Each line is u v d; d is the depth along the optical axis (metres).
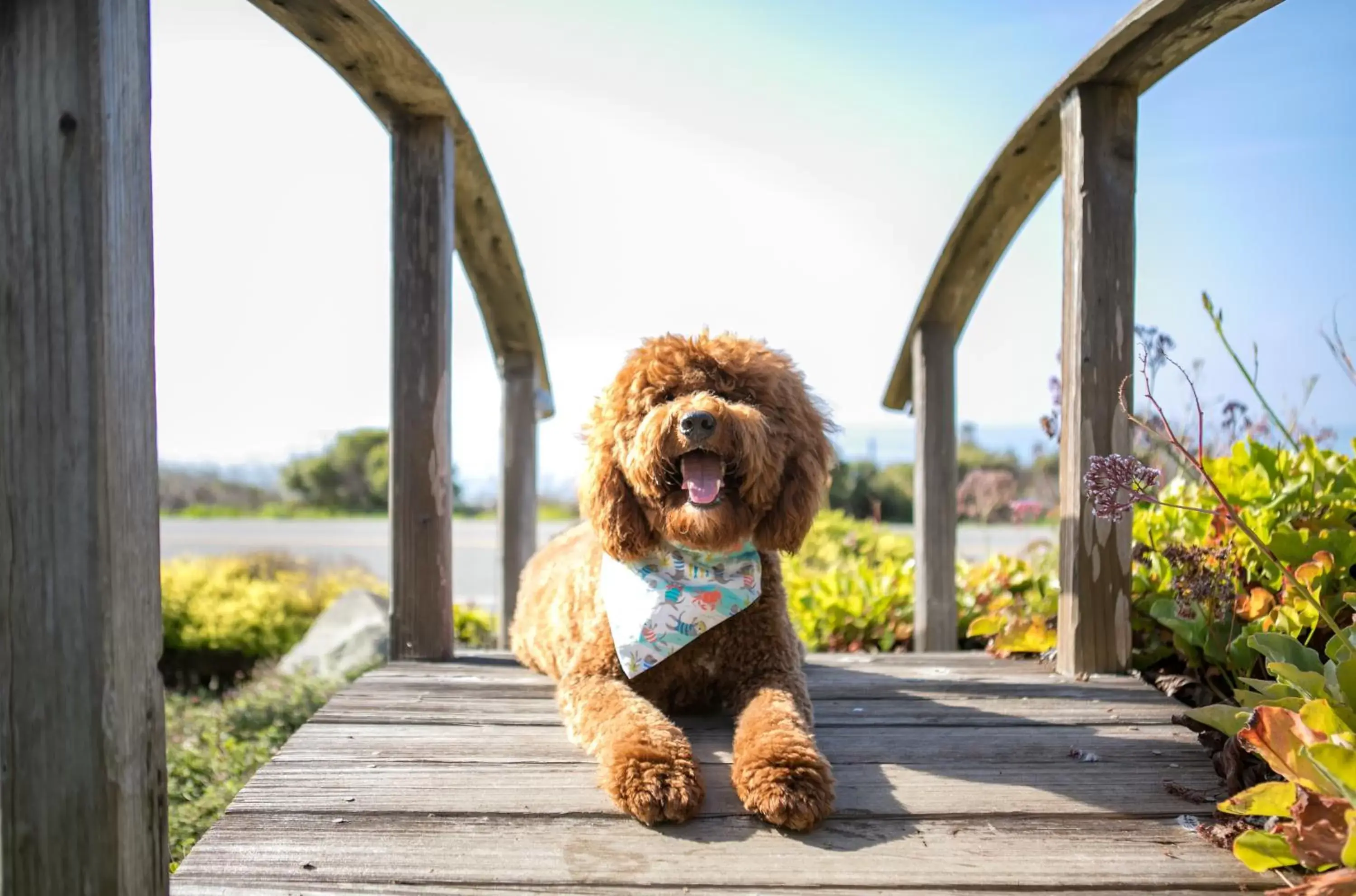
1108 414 1.37
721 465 1.15
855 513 7.01
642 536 1.20
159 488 0.82
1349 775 0.81
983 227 1.72
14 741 0.77
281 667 2.81
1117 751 1.14
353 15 1.27
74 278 0.76
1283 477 1.44
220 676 3.62
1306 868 0.90
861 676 1.42
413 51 1.34
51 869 0.78
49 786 0.77
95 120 0.76
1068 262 1.39
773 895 0.89
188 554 6.57
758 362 1.20
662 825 0.98
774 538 1.20
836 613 2.01
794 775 0.99
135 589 0.80
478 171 1.67
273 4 1.25
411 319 1.52
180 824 1.56
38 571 0.77
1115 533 1.38
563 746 1.16
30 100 0.76
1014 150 1.55
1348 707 0.93
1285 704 0.96
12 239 0.77
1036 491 3.07
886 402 2.22
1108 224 1.36
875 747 1.15
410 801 1.03
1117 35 1.26
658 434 1.11
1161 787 1.06
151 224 0.81
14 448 0.77
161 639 0.82
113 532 0.78
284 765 1.11
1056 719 1.23
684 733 1.17
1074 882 0.90
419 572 1.54
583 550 1.40
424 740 1.18
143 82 0.80
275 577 4.36
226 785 1.68
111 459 0.77
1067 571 1.40
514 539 2.22
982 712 1.26
